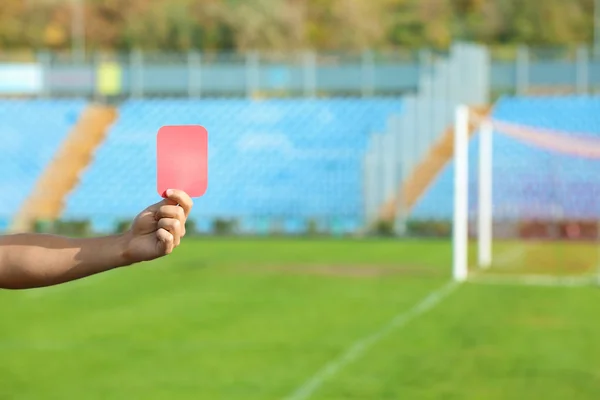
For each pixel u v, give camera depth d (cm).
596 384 1702
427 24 11131
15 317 2536
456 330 2292
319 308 2689
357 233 5806
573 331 2269
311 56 6481
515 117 6134
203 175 417
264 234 5856
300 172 6078
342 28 10981
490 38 11081
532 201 5688
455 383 1709
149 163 6191
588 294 2981
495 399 1588
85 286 3241
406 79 6431
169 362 1908
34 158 6169
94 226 5975
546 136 3909
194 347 2077
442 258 4303
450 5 11294
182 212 421
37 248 462
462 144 3369
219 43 10462
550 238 5612
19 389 1670
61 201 6012
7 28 10125
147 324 2405
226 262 4088
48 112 6384
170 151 416
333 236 5712
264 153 6162
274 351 2022
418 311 2614
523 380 1736
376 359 1931
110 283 3328
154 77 6494
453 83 6128
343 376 1767
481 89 6147
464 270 3412
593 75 6347
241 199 5978
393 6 11250
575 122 6119
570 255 4503
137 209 5997
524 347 2066
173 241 428
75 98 6512
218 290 3127
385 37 11144
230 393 1630
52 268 457
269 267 3869
